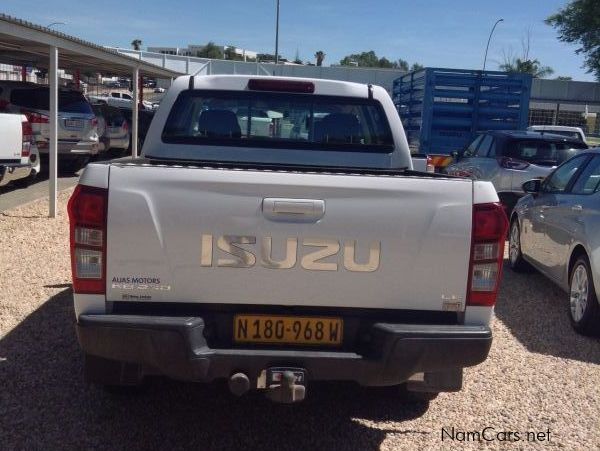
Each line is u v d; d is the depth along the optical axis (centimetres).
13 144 1184
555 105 4334
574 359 546
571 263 641
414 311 352
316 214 340
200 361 332
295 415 432
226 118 512
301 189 339
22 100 1519
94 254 337
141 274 339
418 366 340
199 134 512
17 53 1439
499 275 350
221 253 340
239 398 453
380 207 342
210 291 342
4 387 451
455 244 346
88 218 335
